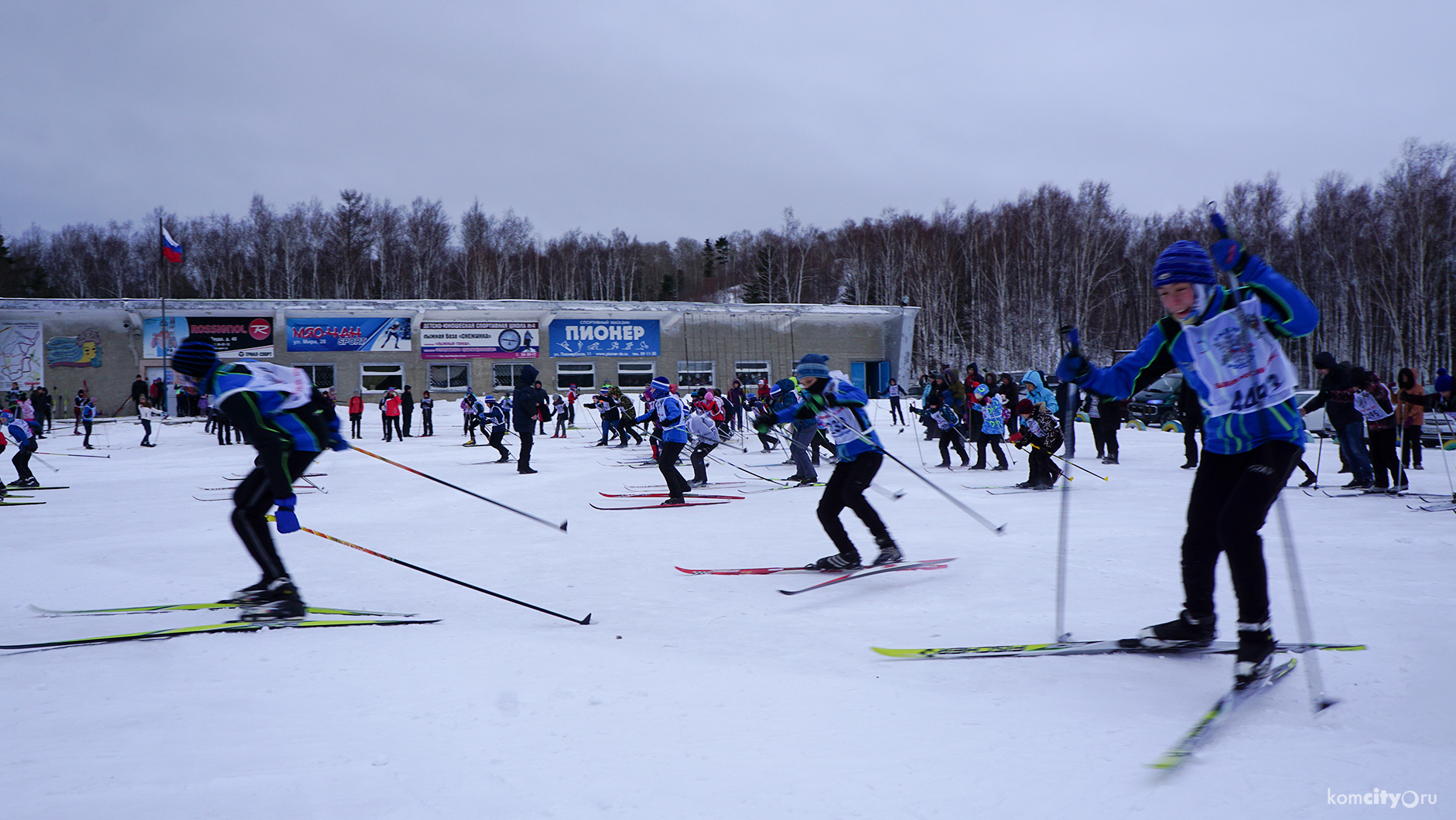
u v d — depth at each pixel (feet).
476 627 11.50
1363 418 27.73
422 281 169.99
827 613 12.46
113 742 7.06
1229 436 9.14
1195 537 9.55
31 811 5.64
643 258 249.96
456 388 105.70
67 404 94.07
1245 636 8.35
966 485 32.81
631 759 6.63
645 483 36.17
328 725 7.49
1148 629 10.07
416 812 5.64
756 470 42.50
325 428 12.61
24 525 24.56
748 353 114.11
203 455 55.88
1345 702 7.89
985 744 6.89
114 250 185.57
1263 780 6.04
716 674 9.16
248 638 10.75
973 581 14.64
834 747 6.87
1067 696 8.28
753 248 227.81
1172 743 6.86
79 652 10.09
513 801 5.83
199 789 6.03
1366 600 12.57
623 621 12.03
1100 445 42.32
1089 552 17.40
